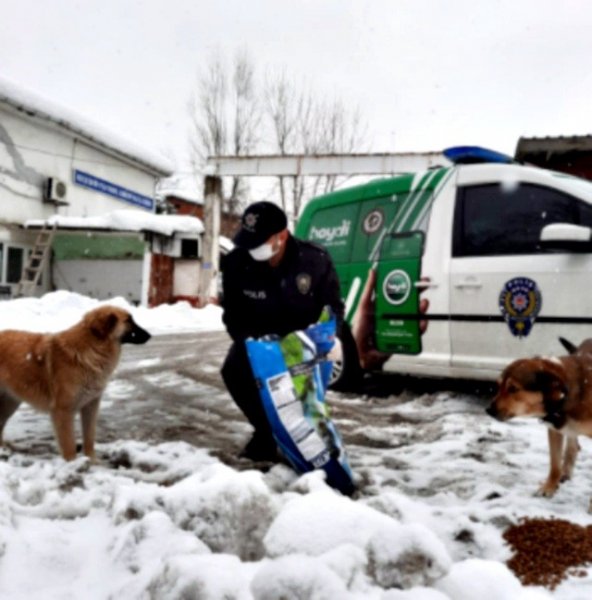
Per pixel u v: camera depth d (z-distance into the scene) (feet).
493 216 18.92
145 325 54.29
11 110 62.80
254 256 12.87
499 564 6.84
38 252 66.69
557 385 10.73
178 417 18.52
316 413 11.49
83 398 13.30
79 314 48.14
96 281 68.80
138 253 67.92
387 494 9.84
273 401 11.41
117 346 13.65
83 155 73.82
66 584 7.32
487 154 21.30
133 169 83.41
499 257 18.35
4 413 14.64
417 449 14.69
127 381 25.22
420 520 9.23
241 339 13.80
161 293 71.05
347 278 23.18
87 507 9.41
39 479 10.69
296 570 6.20
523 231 18.15
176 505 8.34
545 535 8.71
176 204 114.11
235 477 8.39
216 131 102.68
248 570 7.02
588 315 16.29
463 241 19.42
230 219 105.91
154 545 7.61
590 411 10.64
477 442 15.16
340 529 7.53
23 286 61.93
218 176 65.62
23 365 13.60
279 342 11.73
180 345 39.47
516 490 11.64
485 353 18.53
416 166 53.57
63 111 68.23
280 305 13.46
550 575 7.72
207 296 67.97
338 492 10.94
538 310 17.25
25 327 39.58
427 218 20.57
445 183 20.35
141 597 6.41
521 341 17.62
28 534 8.28
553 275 17.02
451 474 12.65
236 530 7.91
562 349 16.76
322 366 12.20
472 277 18.81
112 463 13.37
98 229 65.82
